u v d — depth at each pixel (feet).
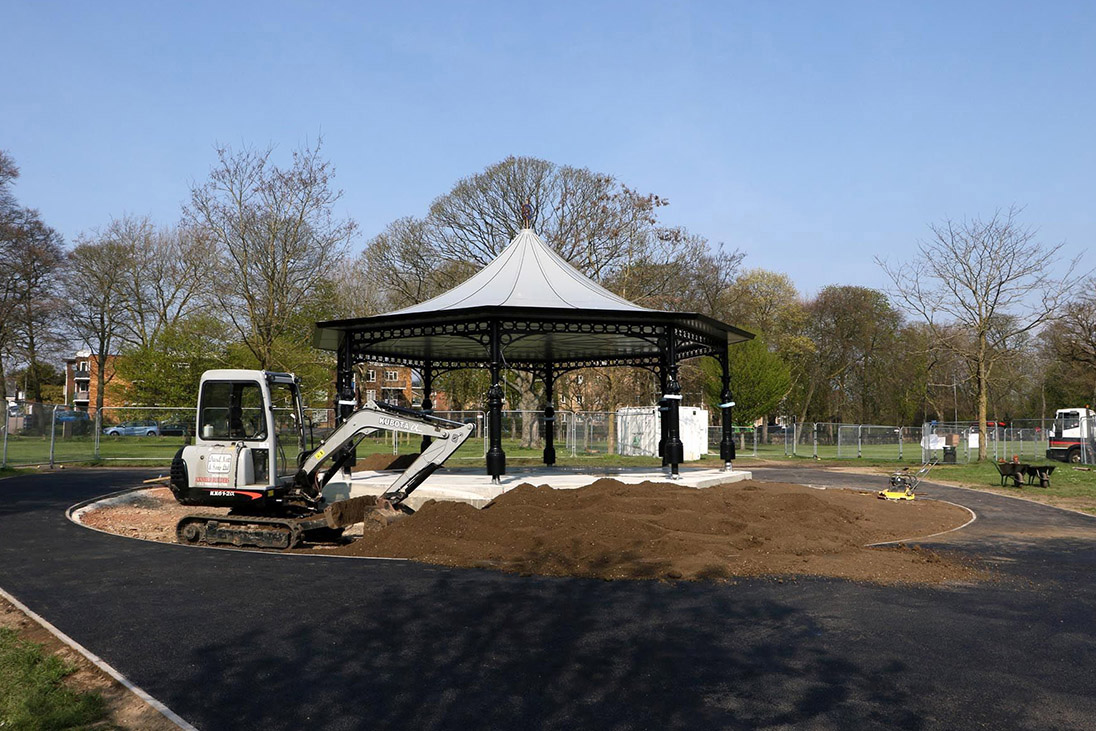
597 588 26.73
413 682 17.17
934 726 14.97
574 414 106.52
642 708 15.71
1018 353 114.73
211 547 36.17
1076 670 18.40
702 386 153.58
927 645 20.35
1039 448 122.62
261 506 38.24
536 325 48.32
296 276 102.73
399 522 36.68
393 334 50.83
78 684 17.12
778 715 15.40
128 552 34.32
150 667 18.19
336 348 60.03
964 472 86.07
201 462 38.52
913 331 179.32
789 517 39.58
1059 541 39.93
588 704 15.92
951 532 43.01
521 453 104.01
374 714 15.30
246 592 26.08
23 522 43.45
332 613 23.25
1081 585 28.66
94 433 92.99
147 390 125.29
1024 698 16.53
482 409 145.69
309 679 17.35
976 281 97.66
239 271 99.86
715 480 54.19
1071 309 111.24
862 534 38.99
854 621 22.67
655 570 29.12
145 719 15.11
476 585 27.22
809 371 187.93
